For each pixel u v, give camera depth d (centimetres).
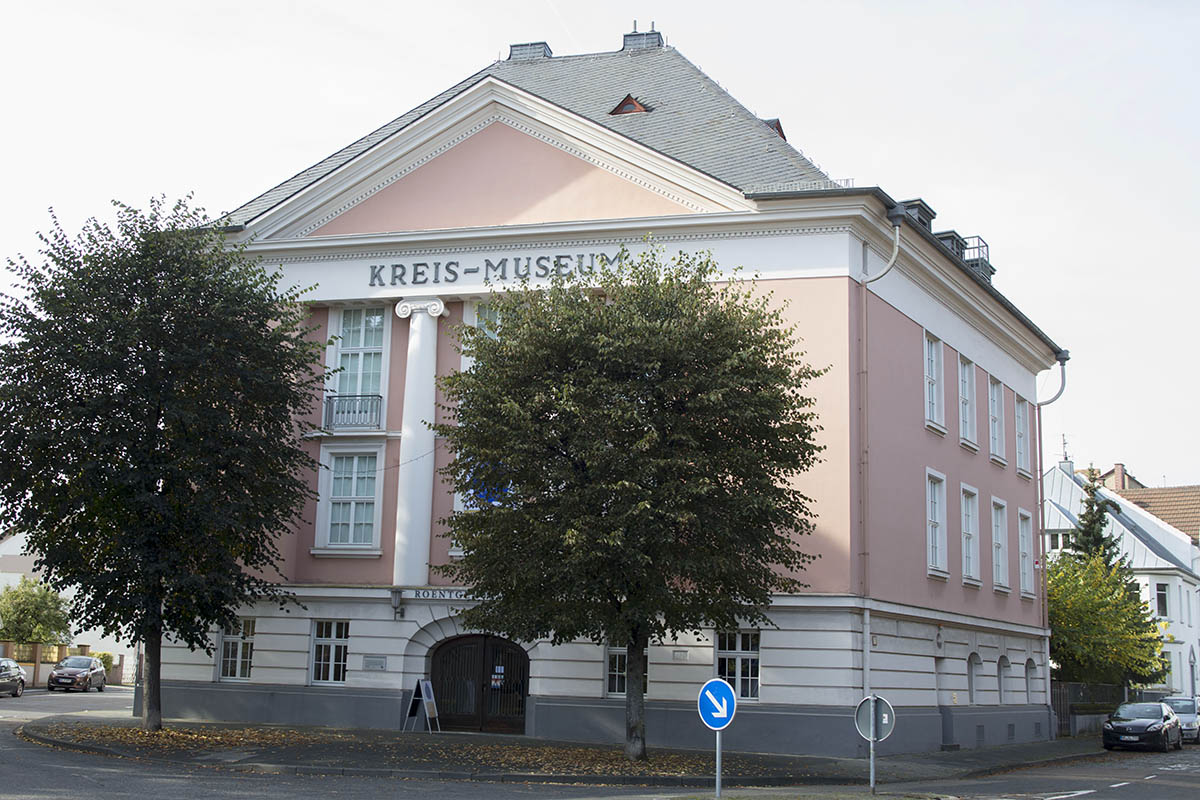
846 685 2594
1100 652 4475
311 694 2922
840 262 2748
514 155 2998
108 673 5841
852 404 2714
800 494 2364
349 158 3106
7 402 2350
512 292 2352
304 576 2994
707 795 1744
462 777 2039
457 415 2297
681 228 2822
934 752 2984
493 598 2286
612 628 2122
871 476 2777
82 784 1692
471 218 3000
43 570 2592
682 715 2661
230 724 2816
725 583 2225
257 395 2525
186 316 2453
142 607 2364
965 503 3475
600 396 2173
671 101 3234
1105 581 4678
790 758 2480
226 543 2506
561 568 2102
